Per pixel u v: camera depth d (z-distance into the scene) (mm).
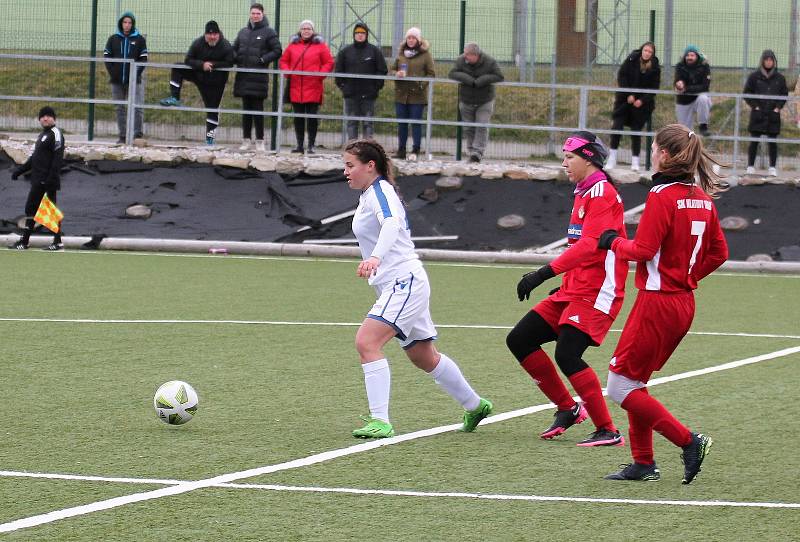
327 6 85062
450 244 68188
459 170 70500
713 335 42531
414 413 29000
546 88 77562
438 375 26531
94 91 78000
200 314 44594
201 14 84500
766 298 53812
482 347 38906
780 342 41062
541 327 26516
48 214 65000
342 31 84625
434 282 57156
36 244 67375
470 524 19781
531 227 68625
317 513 20281
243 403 29734
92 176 71312
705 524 19984
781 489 22406
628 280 59531
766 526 19906
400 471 23281
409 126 78062
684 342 40938
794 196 69750
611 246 22125
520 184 70312
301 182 70625
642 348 22125
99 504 20562
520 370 35000
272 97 74312
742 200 69562
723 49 88625
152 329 40906
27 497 20969
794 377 34656
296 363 35344
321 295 50750
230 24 84750
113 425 26938
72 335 39312
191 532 19094
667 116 82500
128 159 71688
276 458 24156
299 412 28797
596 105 84125
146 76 84250
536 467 23891
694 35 88688
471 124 71188
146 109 77438
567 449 25594
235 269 59750
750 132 72125
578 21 87125
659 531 19547
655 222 21547
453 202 69750
